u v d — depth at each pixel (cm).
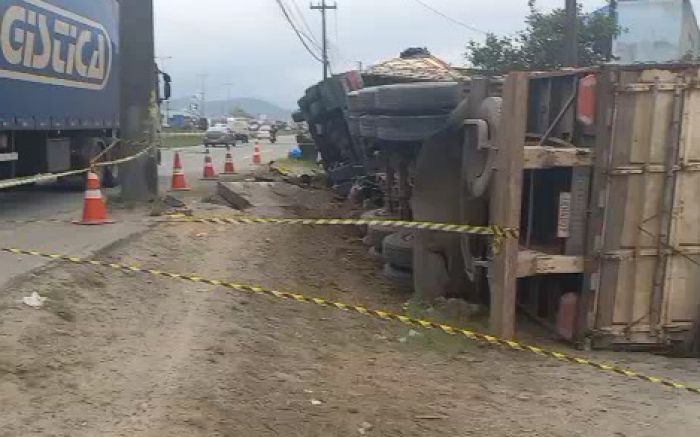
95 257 880
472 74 1256
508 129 657
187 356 611
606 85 646
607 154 652
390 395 560
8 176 1467
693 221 671
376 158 1241
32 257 851
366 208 1380
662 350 692
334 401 543
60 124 1537
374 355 657
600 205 660
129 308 726
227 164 2444
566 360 646
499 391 574
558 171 718
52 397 511
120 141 1405
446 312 766
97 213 1166
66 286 743
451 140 793
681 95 649
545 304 759
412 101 830
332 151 1867
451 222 802
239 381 568
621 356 670
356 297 857
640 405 548
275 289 854
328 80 1719
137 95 1363
